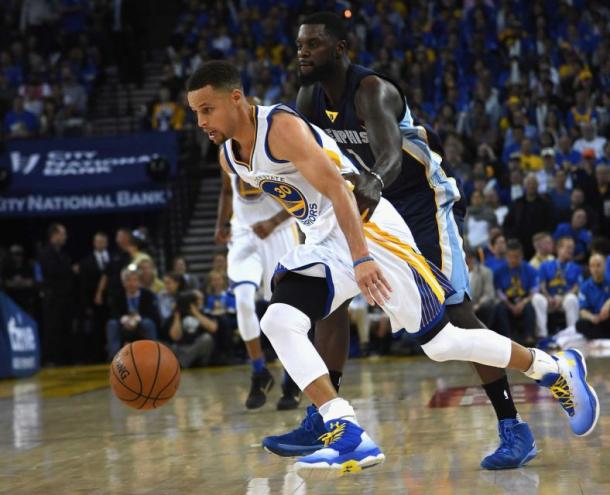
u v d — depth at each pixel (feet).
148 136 60.85
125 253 52.21
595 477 13.64
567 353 15.72
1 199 59.77
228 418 24.32
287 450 15.70
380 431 19.88
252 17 77.61
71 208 59.82
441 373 35.81
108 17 79.82
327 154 14.25
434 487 13.47
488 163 58.65
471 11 74.49
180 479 15.40
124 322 49.08
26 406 31.63
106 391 36.17
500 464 14.69
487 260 49.06
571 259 49.06
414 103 65.26
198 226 66.23
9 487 15.58
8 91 71.41
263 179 14.57
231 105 13.89
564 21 73.20
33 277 58.29
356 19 73.72
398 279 14.29
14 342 47.83
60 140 60.85
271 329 14.11
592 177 53.57
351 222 13.47
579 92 63.41
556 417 20.39
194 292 48.83
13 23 80.53
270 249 27.86
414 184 16.76
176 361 17.49
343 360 16.49
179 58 74.95
